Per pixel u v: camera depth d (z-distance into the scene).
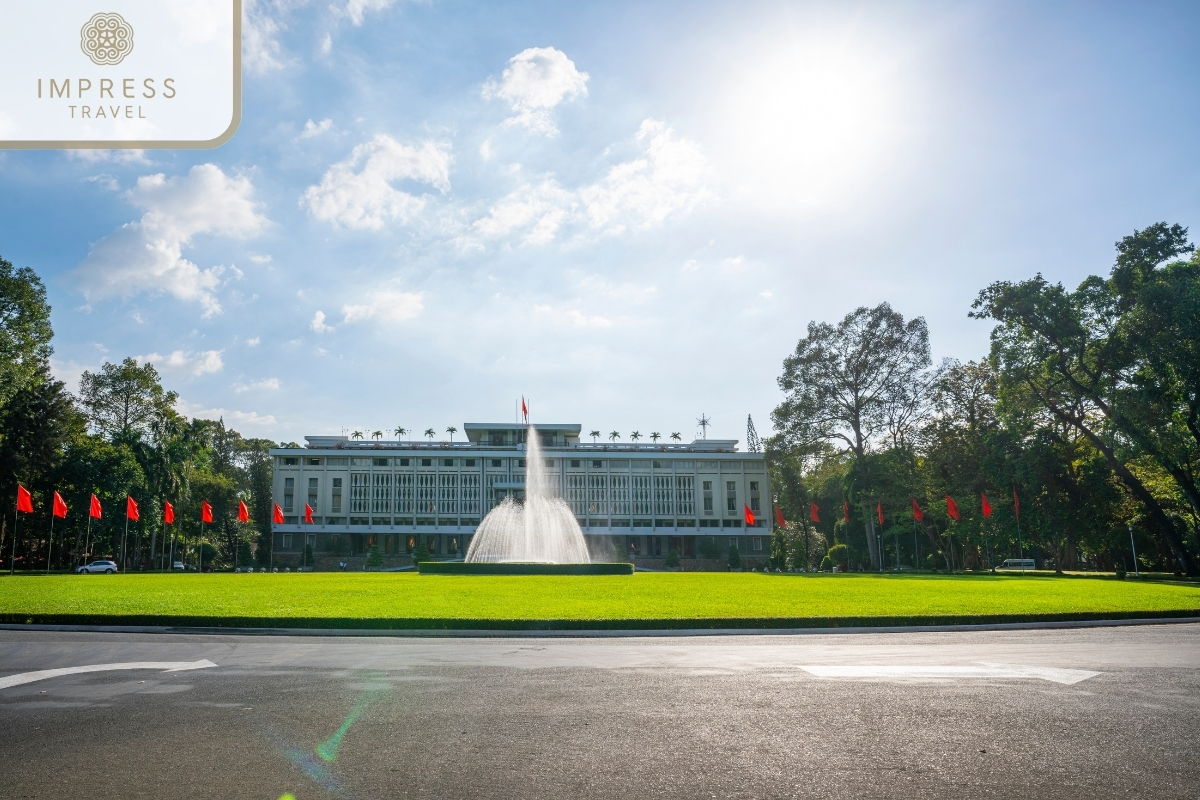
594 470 105.31
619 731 6.66
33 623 15.87
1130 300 41.72
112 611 17.09
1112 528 47.50
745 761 5.79
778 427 65.75
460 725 6.90
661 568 97.44
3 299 47.88
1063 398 46.16
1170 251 40.94
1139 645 12.60
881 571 58.38
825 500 88.88
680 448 111.50
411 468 102.12
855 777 5.41
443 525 100.88
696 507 105.50
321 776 5.49
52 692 8.46
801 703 7.70
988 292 45.41
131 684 8.93
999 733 6.52
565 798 5.03
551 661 10.74
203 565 78.25
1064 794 5.07
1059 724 6.80
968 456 57.09
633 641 13.48
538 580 36.12
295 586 29.19
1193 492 42.28
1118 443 42.97
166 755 6.02
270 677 9.39
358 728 6.82
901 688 8.45
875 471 60.19
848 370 62.19
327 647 12.53
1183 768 5.59
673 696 8.09
